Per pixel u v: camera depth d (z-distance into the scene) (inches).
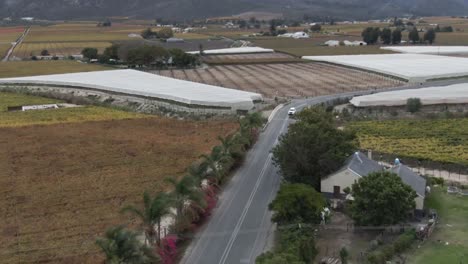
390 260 2138.3
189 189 2370.8
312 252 2150.6
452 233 2385.6
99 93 6023.6
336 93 6161.4
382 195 2327.8
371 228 2394.2
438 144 3882.9
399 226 2381.9
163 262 2078.0
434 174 3250.5
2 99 5762.8
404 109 5191.9
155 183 3036.4
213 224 2498.8
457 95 5398.6
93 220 2527.1
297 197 2372.0
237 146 3432.6
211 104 5103.3
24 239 2322.8
